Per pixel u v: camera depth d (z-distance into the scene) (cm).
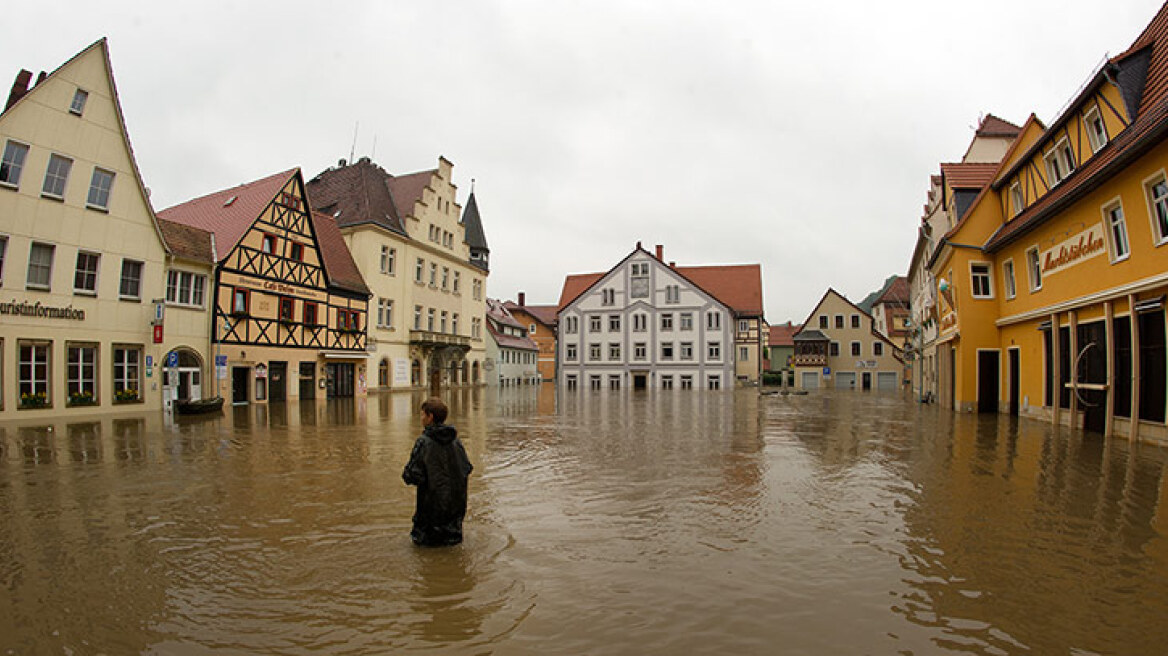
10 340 1884
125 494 832
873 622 421
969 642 392
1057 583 492
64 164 2050
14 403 1894
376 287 3844
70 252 2056
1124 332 1373
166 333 2402
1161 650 381
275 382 2964
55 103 2019
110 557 565
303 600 463
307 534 636
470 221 5778
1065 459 1087
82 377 2097
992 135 3122
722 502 776
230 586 492
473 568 531
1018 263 1995
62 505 768
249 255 2800
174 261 2439
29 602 462
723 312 6034
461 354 4900
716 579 503
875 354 6369
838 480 916
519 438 1499
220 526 668
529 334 8325
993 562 541
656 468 1039
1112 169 1320
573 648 385
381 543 603
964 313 2203
